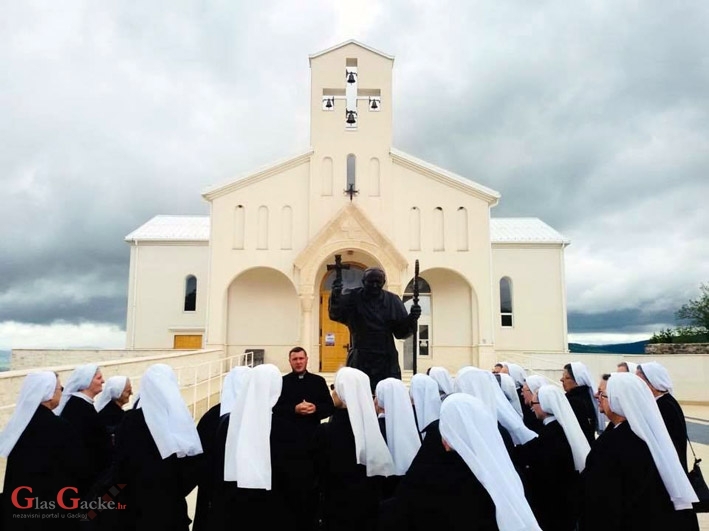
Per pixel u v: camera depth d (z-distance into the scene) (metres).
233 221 23.98
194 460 4.53
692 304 30.75
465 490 3.40
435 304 24.78
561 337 28.59
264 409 4.22
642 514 3.80
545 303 28.97
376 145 24.53
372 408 4.46
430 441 3.70
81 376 5.36
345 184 24.25
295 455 4.44
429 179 24.38
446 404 3.56
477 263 23.80
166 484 4.27
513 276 29.27
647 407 3.93
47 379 4.41
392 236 23.94
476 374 4.83
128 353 24.16
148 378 4.46
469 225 24.08
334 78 25.17
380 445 4.36
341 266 7.36
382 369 7.11
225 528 4.20
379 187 24.25
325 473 4.46
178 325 28.89
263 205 24.11
